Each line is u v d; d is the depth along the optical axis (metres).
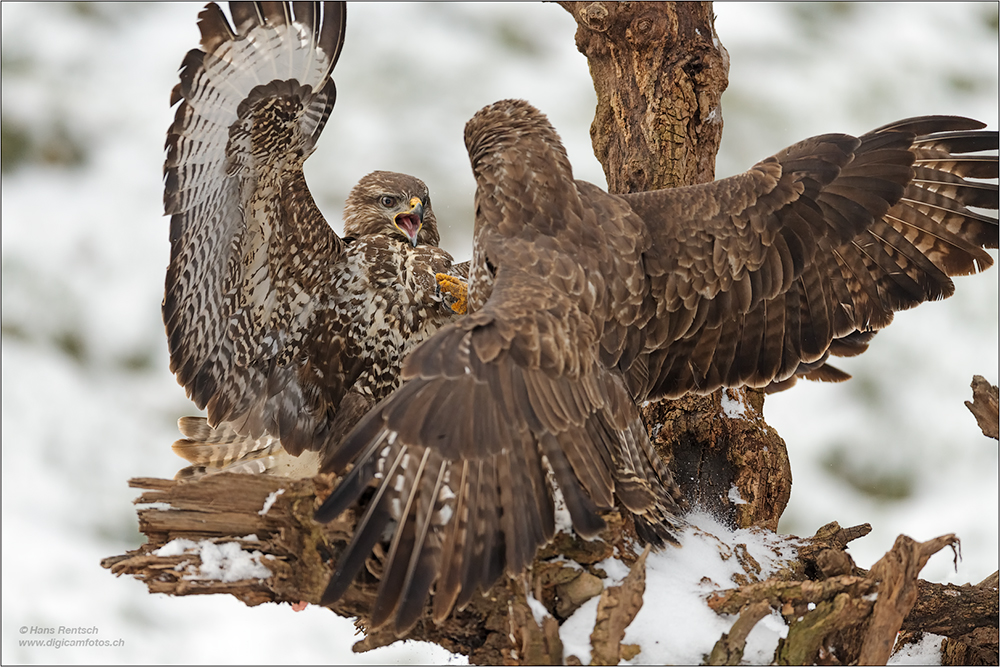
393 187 12.12
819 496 18.12
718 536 9.21
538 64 24.25
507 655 7.70
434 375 6.87
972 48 25.89
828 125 23.31
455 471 6.79
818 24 25.48
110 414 19.61
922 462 18.45
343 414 10.28
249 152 9.06
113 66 24.03
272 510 7.71
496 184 8.54
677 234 8.84
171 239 8.97
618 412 8.20
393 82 23.22
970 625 8.82
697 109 10.45
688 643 7.73
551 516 7.01
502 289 7.62
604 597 7.37
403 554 6.70
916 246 9.30
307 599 7.73
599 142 10.66
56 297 20.62
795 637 7.72
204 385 9.88
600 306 8.23
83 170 22.50
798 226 9.02
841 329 9.29
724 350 9.12
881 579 7.62
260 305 9.88
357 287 10.19
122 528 18.39
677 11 10.41
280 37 8.77
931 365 19.41
